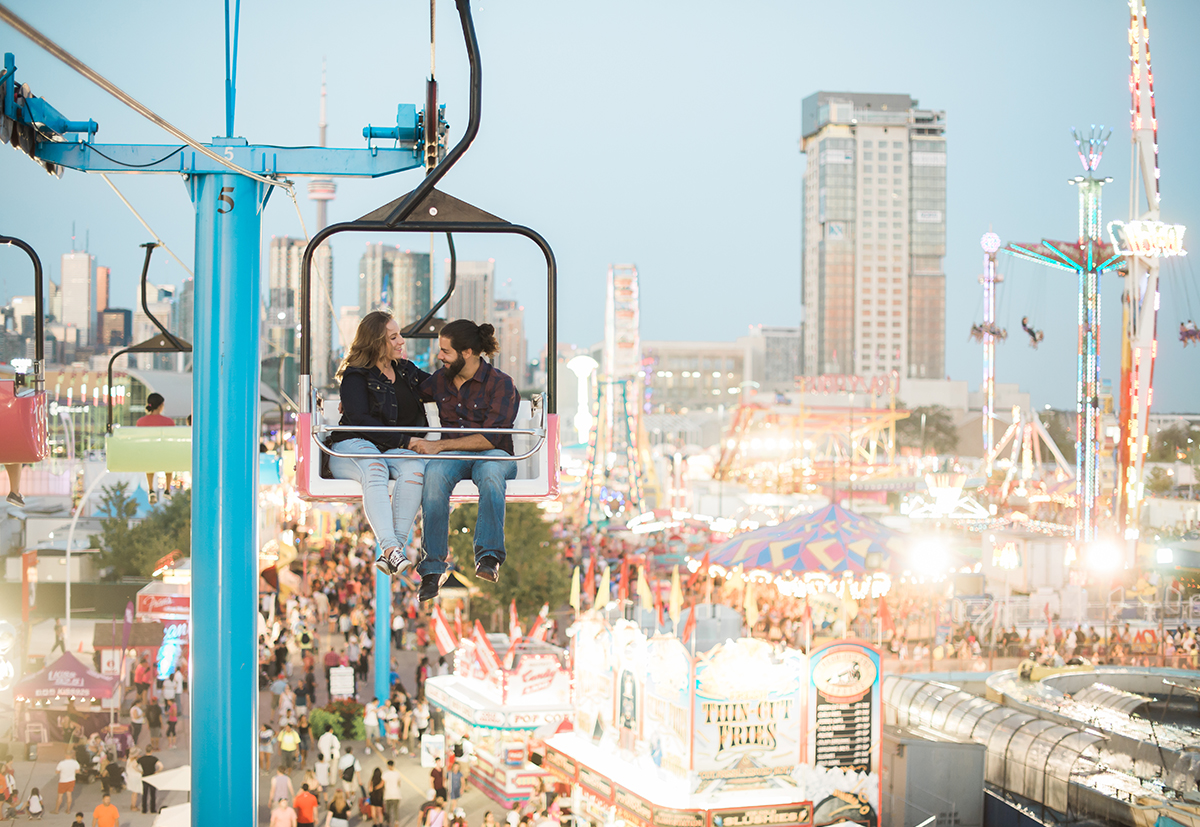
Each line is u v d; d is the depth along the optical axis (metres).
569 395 131.25
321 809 21.89
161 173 6.79
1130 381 48.88
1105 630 37.09
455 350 5.52
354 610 36.81
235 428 6.68
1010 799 21.72
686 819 17.89
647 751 19.67
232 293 6.78
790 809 18.61
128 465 11.13
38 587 43.03
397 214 5.19
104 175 6.84
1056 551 42.28
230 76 7.26
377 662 27.25
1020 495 62.22
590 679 22.11
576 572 23.17
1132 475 48.50
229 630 6.57
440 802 19.84
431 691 26.73
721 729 18.42
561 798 21.81
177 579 20.42
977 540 49.41
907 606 38.78
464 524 38.16
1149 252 48.47
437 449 5.43
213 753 6.52
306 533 48.78
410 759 25.80
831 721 19.22
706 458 86.88
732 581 34.97
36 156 6.56
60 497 49.91
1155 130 50.62
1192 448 90.50
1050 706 25.31
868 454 85.50
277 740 25.69
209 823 6.51
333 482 5.35
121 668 28.44
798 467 70.62
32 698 25.42
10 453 6.70
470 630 27.62
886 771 21.25
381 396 5.40
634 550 53.53
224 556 6.59
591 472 60.78
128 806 22.02
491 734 23.55
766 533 30.95
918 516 50.47
